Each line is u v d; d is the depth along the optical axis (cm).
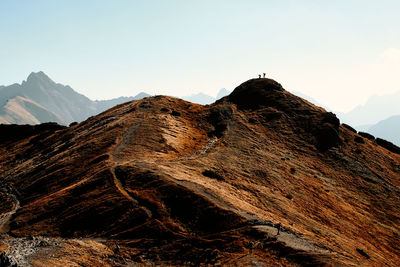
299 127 12275
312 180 8462
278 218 4834
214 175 6394
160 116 11862
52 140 14300
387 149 13988
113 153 7881
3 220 5494
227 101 15188
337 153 10762
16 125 18675
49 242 4069
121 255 3672
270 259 3180
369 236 6084
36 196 6919
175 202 4653
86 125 14362
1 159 13525
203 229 4038
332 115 12556
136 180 5559
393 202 8475
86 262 3303
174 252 3666
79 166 7775
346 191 8512
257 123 12544
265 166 8312
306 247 3444
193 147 9281
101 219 4578
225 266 3123
